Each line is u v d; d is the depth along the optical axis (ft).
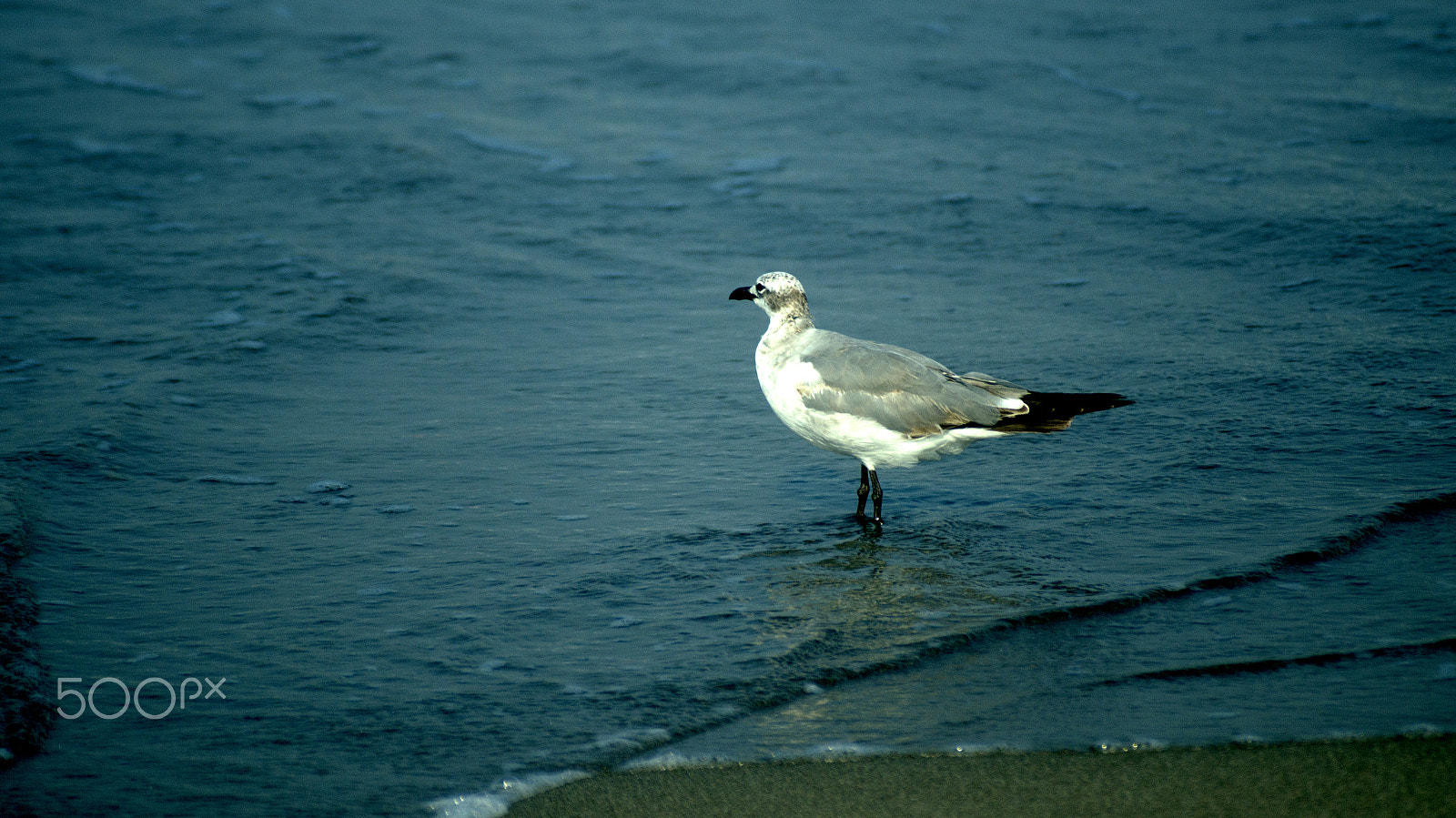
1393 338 45.09
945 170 66.18
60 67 79.71
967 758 23.71
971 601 29.89
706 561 32.37
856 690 26.35
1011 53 82.53
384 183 65.46
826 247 58.13
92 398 42.01
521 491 36.50
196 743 24.72
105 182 64.08
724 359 46.96
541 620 29.50
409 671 27.35
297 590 30.89
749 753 24.18
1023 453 38.52
